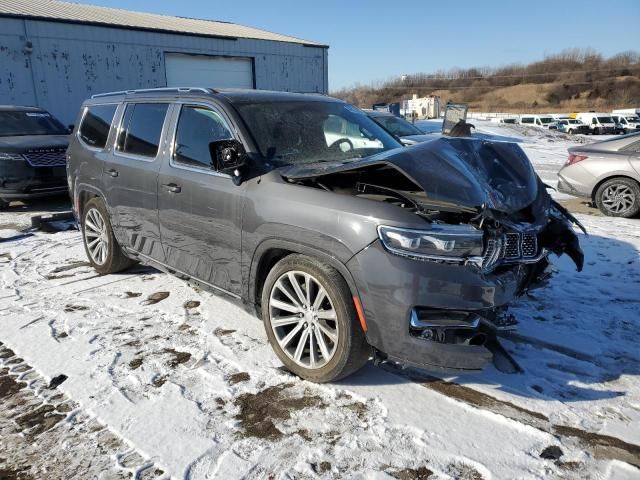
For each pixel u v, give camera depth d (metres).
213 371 3.38
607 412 2.88
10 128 9.77
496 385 3.17
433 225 2.75
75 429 2.82
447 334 2.80
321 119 4.13
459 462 2.52
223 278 3.76
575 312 4.16
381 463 2.53
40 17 15.83
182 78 20.00
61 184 9.08
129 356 3.60
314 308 3.15
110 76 17.78
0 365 3.50
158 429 2.80
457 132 4.58
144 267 5.62
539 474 2.43
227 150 3.38
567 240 3.76
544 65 105.00
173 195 4.03
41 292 4.87
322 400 3.05
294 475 2.46
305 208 3.07
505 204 3.15
